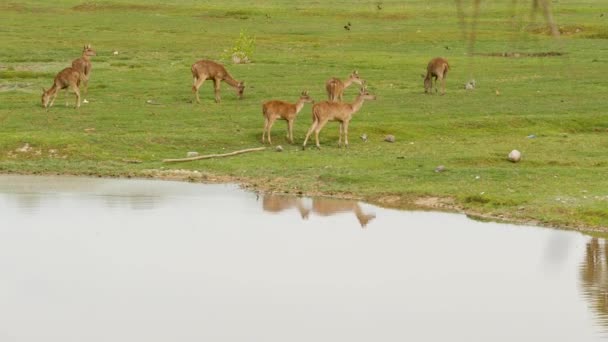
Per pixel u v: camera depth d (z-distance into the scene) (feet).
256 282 231.30
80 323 196.54
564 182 330.75
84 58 508.94
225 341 186.70
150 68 645.51
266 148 396.78
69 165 377.71
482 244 267.39
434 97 526.16
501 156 375.04
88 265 245.45
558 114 469.16
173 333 190.29
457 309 208.33
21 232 280.10
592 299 216.33
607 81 590.96
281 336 189.57
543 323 198.08
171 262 249.34
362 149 395.96
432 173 347.56
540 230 283.79
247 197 332.39
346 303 213.87
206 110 471.21
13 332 190.70
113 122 435.53
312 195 333.83
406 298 218.59
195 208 314.35
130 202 322.96
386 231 284.20
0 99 495.00
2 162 379.14
